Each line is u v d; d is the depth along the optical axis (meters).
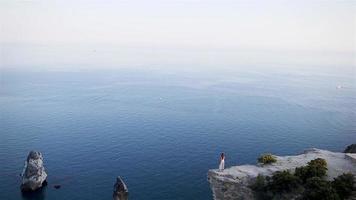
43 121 162.12
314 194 51.69
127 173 103.69
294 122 176.25
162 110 196.12
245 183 59.72
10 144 127.31
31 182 91.56
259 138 145.00
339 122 179.62
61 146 126.75
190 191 92.44
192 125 162.50
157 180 98.94
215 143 135.50
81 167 107.75
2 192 90.88
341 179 54.00
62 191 91.88
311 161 60.66
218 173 62.38
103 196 89.50
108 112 186.75
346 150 89.25
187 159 116.81
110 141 134.25
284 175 56.94
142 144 131.62
